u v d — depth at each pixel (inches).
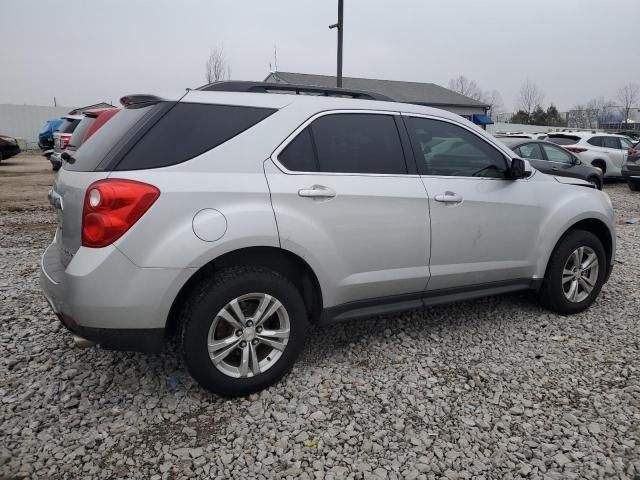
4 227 315.6
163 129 106.1
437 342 146.1
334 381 123.1
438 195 134.1
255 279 109.7
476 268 143.9
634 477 91.7
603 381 124.9
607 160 590.9
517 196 150.2
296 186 113.7
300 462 94.5
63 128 526.3
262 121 115.0
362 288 125.5
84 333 101.5
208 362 107.8
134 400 113.2
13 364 127.3
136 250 98.4
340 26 429.4
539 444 100.7
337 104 126.3
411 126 136.7
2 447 96.1
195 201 102.7
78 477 89.1
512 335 151.4
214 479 89.7
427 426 106.0
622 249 267.7
